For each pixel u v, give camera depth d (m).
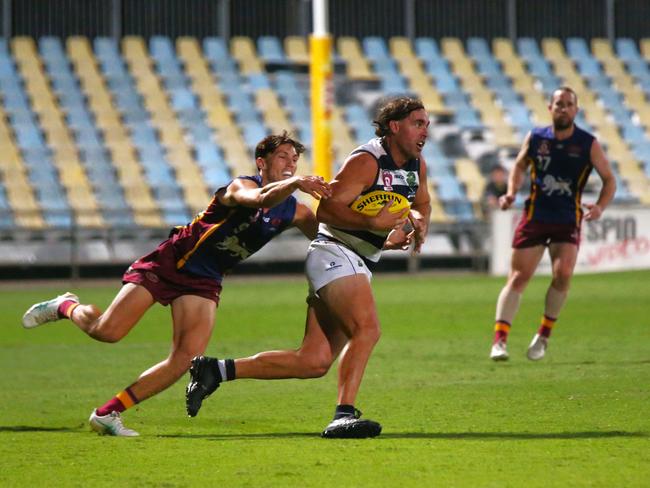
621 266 84.12
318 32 79.06
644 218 84.75
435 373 35.69
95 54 101.00
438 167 96.81
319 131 79.25
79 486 18.98
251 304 64.12
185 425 26.45
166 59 102.25
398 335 48.22
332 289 23.89
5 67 96.56
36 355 43.47
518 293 38.09
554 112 37.59
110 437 24.53
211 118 97.50
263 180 24.39
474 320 54.31
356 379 23.69
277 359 24.67
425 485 18.56
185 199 89.62
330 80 79.44
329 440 23.47
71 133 92.19
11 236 81.06
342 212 23.47
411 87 106.06
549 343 44.00
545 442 22.83
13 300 68.75
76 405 30.45
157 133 94.81
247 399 30.89
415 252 25.44
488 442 22.92
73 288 77.75
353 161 23.69
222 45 105.56
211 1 107.81
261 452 22.06
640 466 20.09
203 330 24.84
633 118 109.62
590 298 64.94
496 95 107.38
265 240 24.72
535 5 115.94
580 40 115.56
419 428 25.14
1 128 90.56
